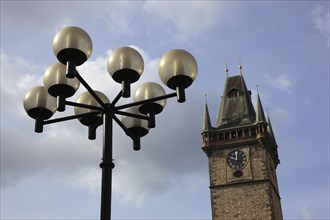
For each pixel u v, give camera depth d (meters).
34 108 15.26
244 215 69.00
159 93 16.22
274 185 75.94
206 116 78.06
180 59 14.34
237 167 72.81
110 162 13.95
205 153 75.69
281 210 77.94
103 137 14.35
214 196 71.50
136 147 16.45
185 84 14.41
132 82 14.54
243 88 82.69
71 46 13.47
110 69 14.44
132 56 14.38
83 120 16.45
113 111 14.69
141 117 15.72
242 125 75.69
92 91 14.12
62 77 14.45
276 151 83.31
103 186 13.61
